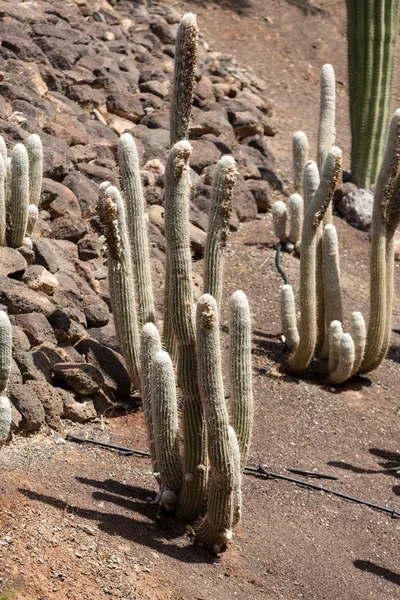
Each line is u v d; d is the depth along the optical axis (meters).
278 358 8.30
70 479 5.70
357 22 11.48
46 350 6.70
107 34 13.31
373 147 11.73
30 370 6.42
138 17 14.86
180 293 5.26
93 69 11.98
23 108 9.93
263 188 11.08
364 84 11.62
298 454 6.94
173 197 5.25
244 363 5.33
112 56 12.80
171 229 5.25
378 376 8.62
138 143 10.89
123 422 6.68
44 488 5.45
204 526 5.38
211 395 5.02
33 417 6.08
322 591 5.39
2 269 7.14
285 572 5.48
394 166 7.79
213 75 14.14
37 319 6.85
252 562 5.48
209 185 10.77
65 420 6.45
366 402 8.01
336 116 14.91
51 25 12.35
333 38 17.05
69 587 4.66
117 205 6.39
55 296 7.37
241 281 9.55
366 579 5.66
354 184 11.88
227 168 5.30
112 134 10.88
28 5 12.68
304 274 7.79
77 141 10.20
